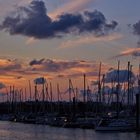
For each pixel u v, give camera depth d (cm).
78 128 13900
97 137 10894
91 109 16200
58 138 11175
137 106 11888
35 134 12531
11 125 17762
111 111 14700
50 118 16812
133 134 11419
